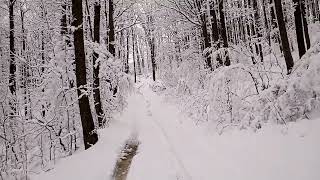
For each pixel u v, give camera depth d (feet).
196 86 53.67
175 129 38.11
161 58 101.24
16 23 66.13
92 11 58.23
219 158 22.67
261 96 25.26
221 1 48.21
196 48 71.97
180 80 57.00
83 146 37.93
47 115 36.22
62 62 38.11
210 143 27.07
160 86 98.02
